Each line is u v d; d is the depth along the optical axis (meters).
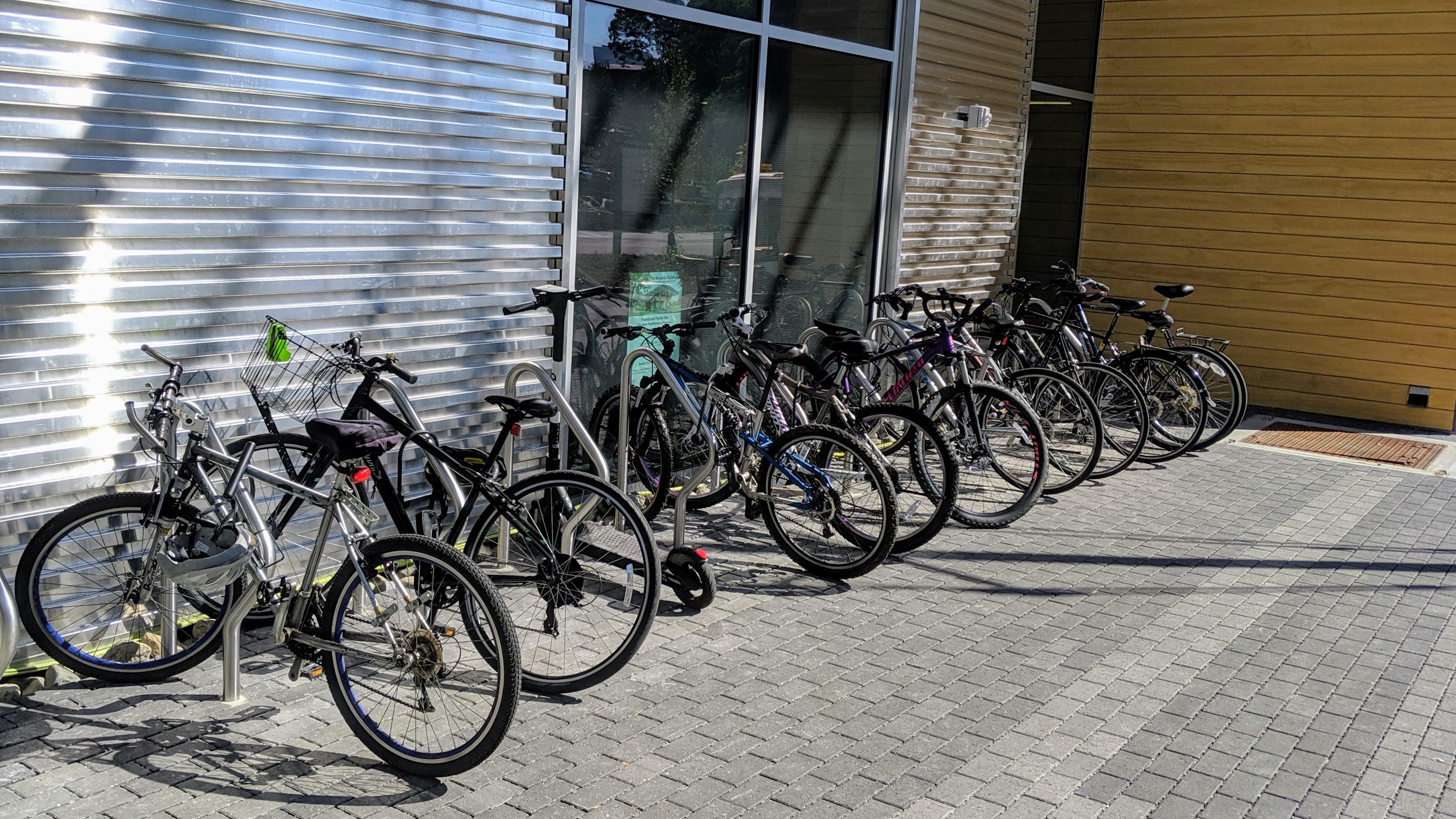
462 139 4.97
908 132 8.00
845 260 7.84
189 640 4.09
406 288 4.87
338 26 4.40
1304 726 4.07
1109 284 11.41
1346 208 10.17
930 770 3.58
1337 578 5.80
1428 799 3.59
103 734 3.51
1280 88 10.33
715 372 6.10
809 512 5.19
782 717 3.88
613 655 3.92
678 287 6.48
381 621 3.30
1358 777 3.71
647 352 5.26
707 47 6.37
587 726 3.75
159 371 4.08
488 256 5.17
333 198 4.51
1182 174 10.90
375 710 3.48
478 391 5.23
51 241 3.75
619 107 5.89
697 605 4.77
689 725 3.79
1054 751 3.76
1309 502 7.30
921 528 5.57
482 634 3.45
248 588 3.60
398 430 3.88
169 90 3.96
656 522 5.98
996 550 5.89
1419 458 8.80
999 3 8.84
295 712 3.71
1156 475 7.86
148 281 4.02
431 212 4.92
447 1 4.76
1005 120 9.23
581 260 5.81
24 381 3.75
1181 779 3.63
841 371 6.40
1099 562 5.81
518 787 3.35
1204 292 10.92
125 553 3.94
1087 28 11.02
